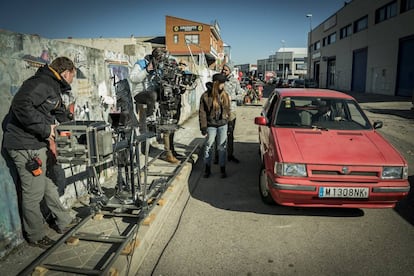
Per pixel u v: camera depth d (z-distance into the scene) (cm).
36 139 287
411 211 427
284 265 305
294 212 424
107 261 288
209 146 550
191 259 315
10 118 294
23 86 276
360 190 361
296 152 386
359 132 448
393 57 2619
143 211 358
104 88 505
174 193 454
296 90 566
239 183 539
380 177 366
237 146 811
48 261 287
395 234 365
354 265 305
